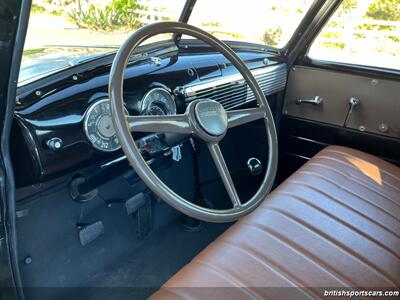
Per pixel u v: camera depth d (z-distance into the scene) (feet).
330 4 5.49
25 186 3.14
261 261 2.93
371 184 4.32
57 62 3.37
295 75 6.22
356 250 3.18
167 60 4.17
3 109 2.47
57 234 4.07
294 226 3.37
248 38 5.66
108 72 3.47
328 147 5.43
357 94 5.76
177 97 4.07
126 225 4.94
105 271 4.88
